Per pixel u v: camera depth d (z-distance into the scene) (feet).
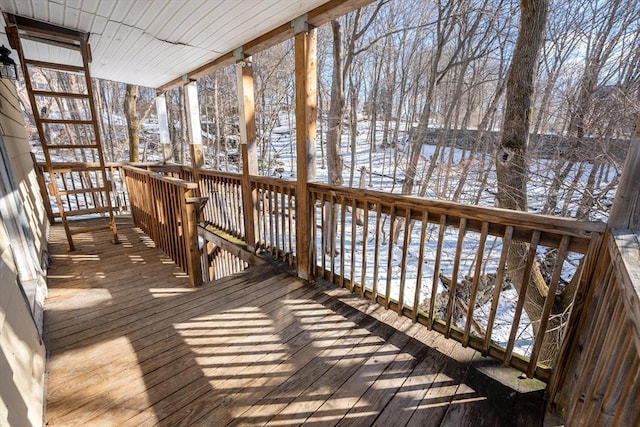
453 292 6.50
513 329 5.70
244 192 12.39
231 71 42.63
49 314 7.85
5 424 3.43
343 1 7.39
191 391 5.43
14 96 14.40
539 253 15.61
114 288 9.36
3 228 5.97
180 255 10.68
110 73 16.38
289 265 11.02
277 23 9.35
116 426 4.73
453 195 22.26
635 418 2.63
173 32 10.21
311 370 5.97
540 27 11.93
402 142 41.42
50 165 11.37
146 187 13.21
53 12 9.07
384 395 5.38
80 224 16.65
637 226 3.87
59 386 5.46
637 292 2.46
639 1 14.57
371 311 8.06
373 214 29.07
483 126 24.07
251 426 4.79
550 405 5.08
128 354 6.36
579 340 4.58
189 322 7.56
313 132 9.24
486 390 5.46
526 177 13.47
